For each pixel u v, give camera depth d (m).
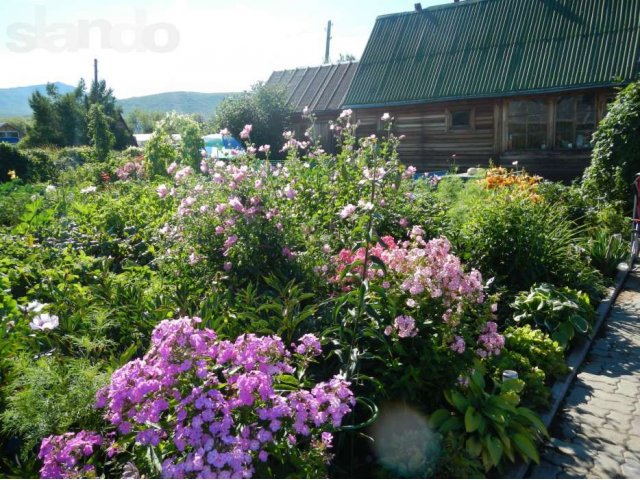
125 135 41.88
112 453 2.63
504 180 9.78
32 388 2.69
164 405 2.38
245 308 3.83
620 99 10.70
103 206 7.40
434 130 19.08
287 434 2.58
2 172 19.31
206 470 2.18
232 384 2.61
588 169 11.02
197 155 12.20
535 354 4.70
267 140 26.02
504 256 6.28
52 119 38.25
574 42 16.89
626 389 4.55
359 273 4.09
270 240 4.65
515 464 3.42
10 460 2.86
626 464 3.49
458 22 19.80
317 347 3.03
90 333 3.52
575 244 7.93
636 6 16.52
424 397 3.70
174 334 2.48
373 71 20.48
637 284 7.41
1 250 5.66
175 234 5.02
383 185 6.14
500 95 17.19
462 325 3.70
